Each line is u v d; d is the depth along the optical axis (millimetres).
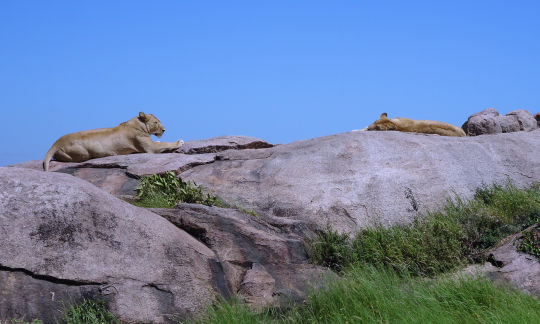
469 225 11000
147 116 16406
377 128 16109
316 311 7977
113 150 15852
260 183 12781
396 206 11812
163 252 8266
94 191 8391
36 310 7027
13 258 7254
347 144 13328
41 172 8469
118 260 7820
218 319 7465
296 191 12312
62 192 8086
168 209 10047
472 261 9953
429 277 9734
